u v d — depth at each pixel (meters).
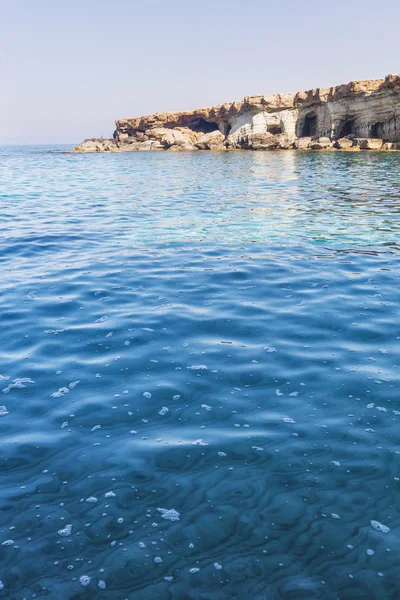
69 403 5.03
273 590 2.99
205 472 4.00
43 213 17.17
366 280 8.98
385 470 4.00
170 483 3.88
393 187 23.66
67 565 3.16
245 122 76.25
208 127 91.62
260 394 5.16
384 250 11.30
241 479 3.92
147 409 4.91
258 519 3.51
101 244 12.29
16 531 3.42
